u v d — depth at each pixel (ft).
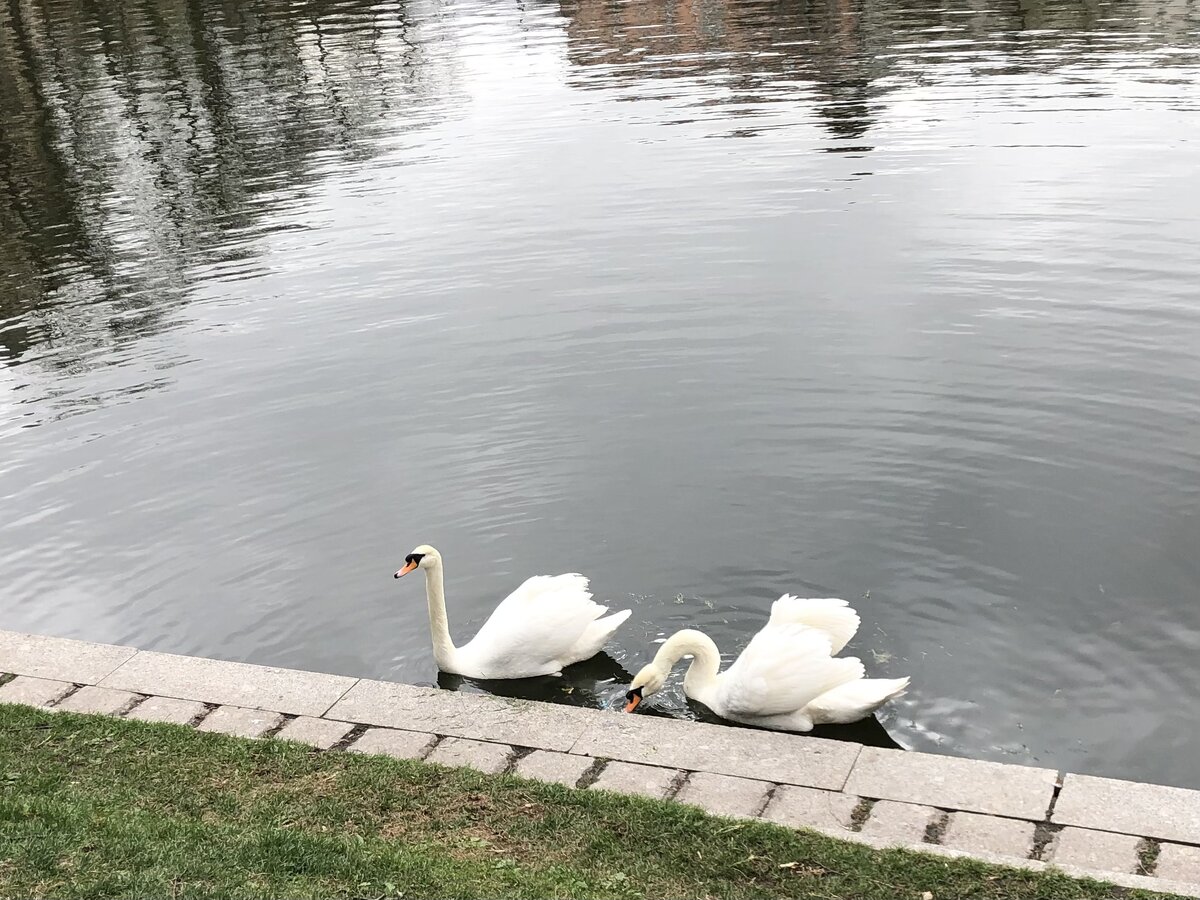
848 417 40.01
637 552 33.73
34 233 66.13
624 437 39.81
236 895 18.60
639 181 66.54
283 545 35.32
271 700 25.82
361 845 20.20
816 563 32.65
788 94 85.05
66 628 31.94
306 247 60.13
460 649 30.09
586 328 48.19
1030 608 30.22
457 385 44.32
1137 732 26.02
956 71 88.79
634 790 22.00
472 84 97.25
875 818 20.84
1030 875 18.75
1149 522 33.30
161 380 46.75
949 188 61.31
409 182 69.72
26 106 96.73
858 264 52.65
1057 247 52.65
